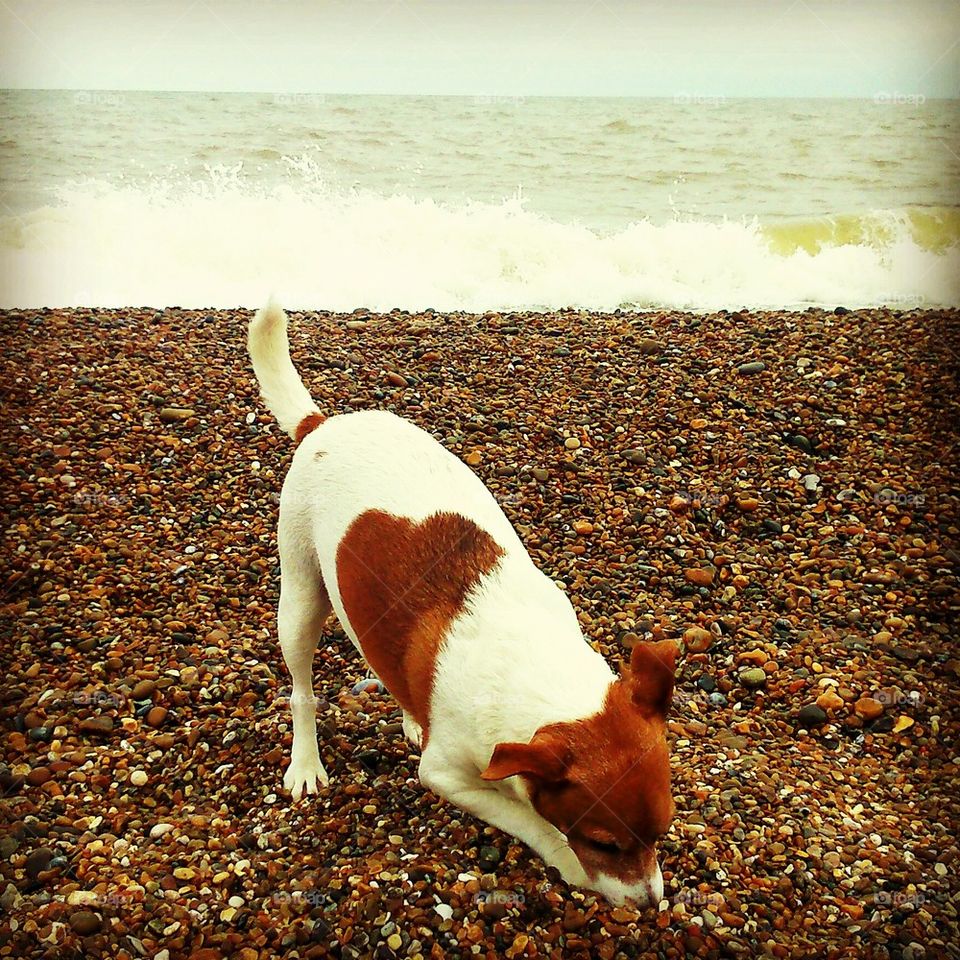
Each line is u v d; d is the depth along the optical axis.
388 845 1.14
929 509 1.73
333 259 3.30
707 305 3.03
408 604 1.06
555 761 0.93
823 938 1.04
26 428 1.90
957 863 1.12
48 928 1.03
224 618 1.52
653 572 1.61
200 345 2.30
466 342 2.36
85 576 1.57
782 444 1.91
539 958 1.02
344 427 1.20
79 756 1.26
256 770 1.26
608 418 2.00
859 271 3.34
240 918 1.06
